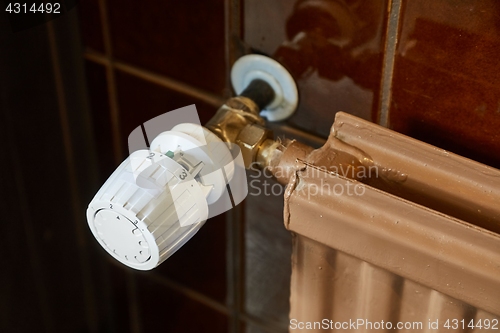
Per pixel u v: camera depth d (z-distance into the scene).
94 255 0.71
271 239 0.57
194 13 0.49
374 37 0.42
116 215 0.37
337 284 0.42
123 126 0.59
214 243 0.61
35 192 0.60
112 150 0.62
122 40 0.54
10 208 0.58
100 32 0.54
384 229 0.36
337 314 0.44
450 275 0.35
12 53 0.52
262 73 0.48
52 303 0.69
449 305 0.38
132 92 0.56
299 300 0.45
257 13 0.46
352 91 0.45
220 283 0.64
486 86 0.40
